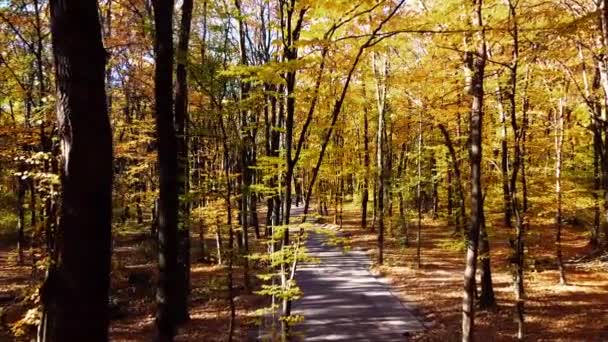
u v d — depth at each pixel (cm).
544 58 1090
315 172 781
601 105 1819
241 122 1473
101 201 435
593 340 1148
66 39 416
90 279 427
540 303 1491
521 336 1035
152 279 1845
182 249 1364
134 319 1420
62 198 427
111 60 1661
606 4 993
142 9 1869
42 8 1231
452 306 1459
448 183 2420
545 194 1775
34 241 1060
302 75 782
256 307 1466
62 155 429
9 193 2345
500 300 1533
